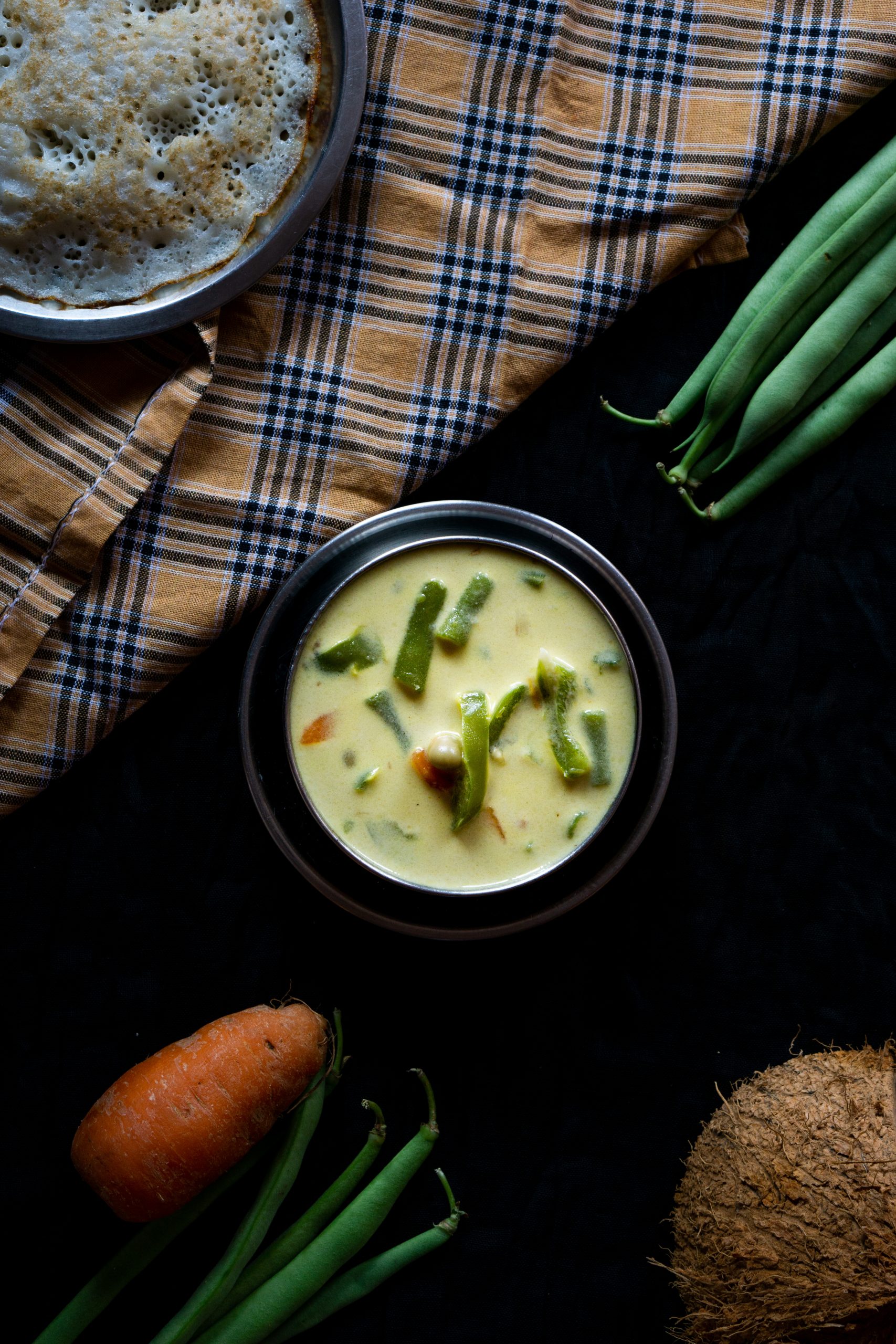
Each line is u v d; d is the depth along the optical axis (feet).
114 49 2.11
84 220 2.13
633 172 2.25
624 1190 2.30
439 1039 2.31
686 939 2.32
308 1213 2.23
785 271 2.25
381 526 2.24
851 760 2.34
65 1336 2.19
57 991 2.28
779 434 2.31
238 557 2.25
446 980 2.31
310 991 2.30
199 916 2.29
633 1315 2.29
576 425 2.31
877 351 2.31
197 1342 2.19
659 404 2.31
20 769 2.24
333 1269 2.21
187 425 2.23
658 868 2.32
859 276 2.22
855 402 2.26
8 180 2.12
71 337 2.14
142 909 2.29
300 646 2.15
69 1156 2.27
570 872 2.25
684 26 2.24
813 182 2.31
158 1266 2.27
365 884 2.24
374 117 2.22
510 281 2.25
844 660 2.34
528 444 2.31
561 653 2.18
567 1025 2.31
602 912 2.32
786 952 2.33
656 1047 2.31
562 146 2.24
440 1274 2.29
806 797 2.33
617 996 2.31
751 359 2.22
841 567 2.33
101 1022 2.28
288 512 2.25
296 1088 2.19
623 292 2.26
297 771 2.15
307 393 2.25
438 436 2.25
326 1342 2.27
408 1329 2.28
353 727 2.17
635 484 2.31
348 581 2.15
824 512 2.32
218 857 2.30
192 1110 2.15
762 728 2.33
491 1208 2.30
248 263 2.14
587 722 2.17
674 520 2.32
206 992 2.29
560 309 2.25
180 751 2.29
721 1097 2.27
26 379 2.21
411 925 2.22
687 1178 2.24
